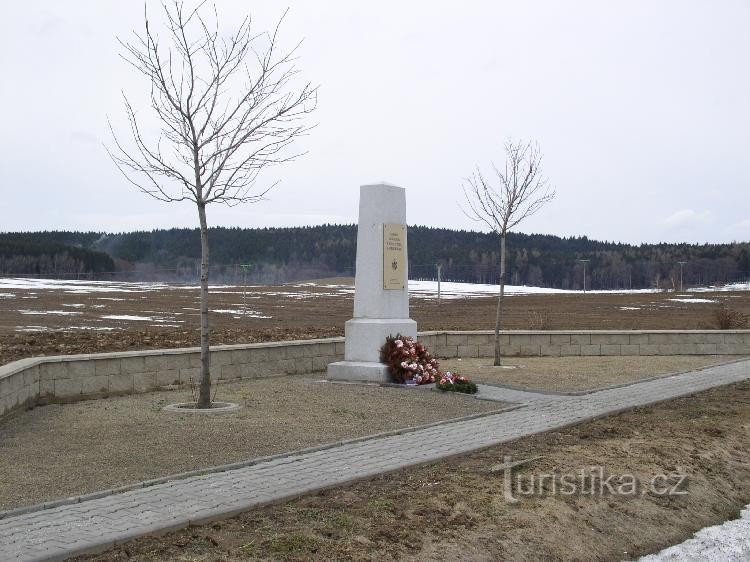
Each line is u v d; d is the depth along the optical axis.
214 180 13.34
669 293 67.25
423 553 6.96
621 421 12.98
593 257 141.12
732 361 22.44
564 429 12.10
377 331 16.98
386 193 17.42
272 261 145.00
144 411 12.62
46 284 68.19
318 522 7.33
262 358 17.52
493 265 137.38
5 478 8.47
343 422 12.09
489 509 8.09
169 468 8.98
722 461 11.12
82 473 8.71
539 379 17.69
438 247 150.50
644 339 24.36
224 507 7.48
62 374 13.55
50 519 7.07
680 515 9.23
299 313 39.72
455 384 15.55
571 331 23.98
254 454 9.78
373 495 8.24
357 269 17.48
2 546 6.32
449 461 9.88
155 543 6.64
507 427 12.01
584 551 7.89
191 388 15.36
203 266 13.16
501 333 23.47
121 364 14.48
